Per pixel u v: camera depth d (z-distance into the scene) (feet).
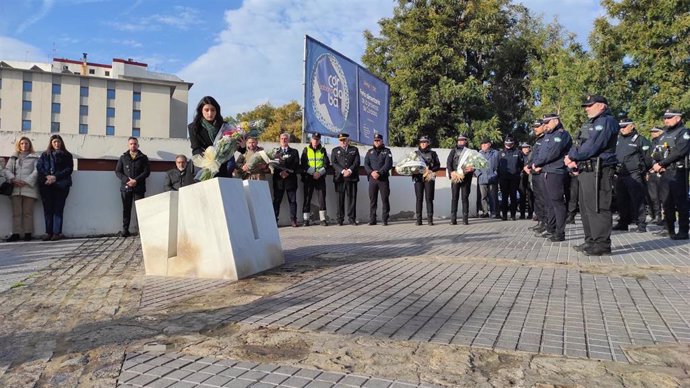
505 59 96.99
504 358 9.69
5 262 21.49
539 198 30.50
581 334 11.15
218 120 19.20
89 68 281.74
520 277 17.34
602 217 22.07
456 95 83.46
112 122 242.78
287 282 16.44
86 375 9.02
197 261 17.54
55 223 30.19
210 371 9.12
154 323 11.99
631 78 78.64
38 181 29.81
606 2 80.48
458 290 15.38
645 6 77.00
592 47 82.43
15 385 8.66
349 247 24.99
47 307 13.67
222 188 17.15
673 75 74.54
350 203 38.93
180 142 34.81
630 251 23.16
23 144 30.01
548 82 88.33
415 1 92.73
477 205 47.21
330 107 42.32
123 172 31.68
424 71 85.81
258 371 9.09
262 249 18.62
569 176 36.45
